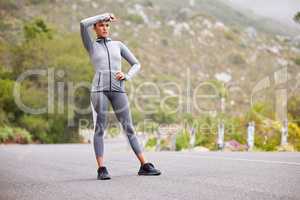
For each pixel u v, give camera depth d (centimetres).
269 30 8644
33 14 7500
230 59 7869
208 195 412
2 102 3331
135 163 775
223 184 477
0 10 7081
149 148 1820
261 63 7656
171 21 9062
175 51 8156
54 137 3425
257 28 8750
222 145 1603
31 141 3269
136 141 592
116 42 622
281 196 401
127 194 427
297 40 8319
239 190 436
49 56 3656
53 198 414
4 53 3781
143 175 579
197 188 453
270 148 1569
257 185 466
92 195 426
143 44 8212
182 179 523
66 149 1526
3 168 698
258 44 8306
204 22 9025
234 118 1834
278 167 641
